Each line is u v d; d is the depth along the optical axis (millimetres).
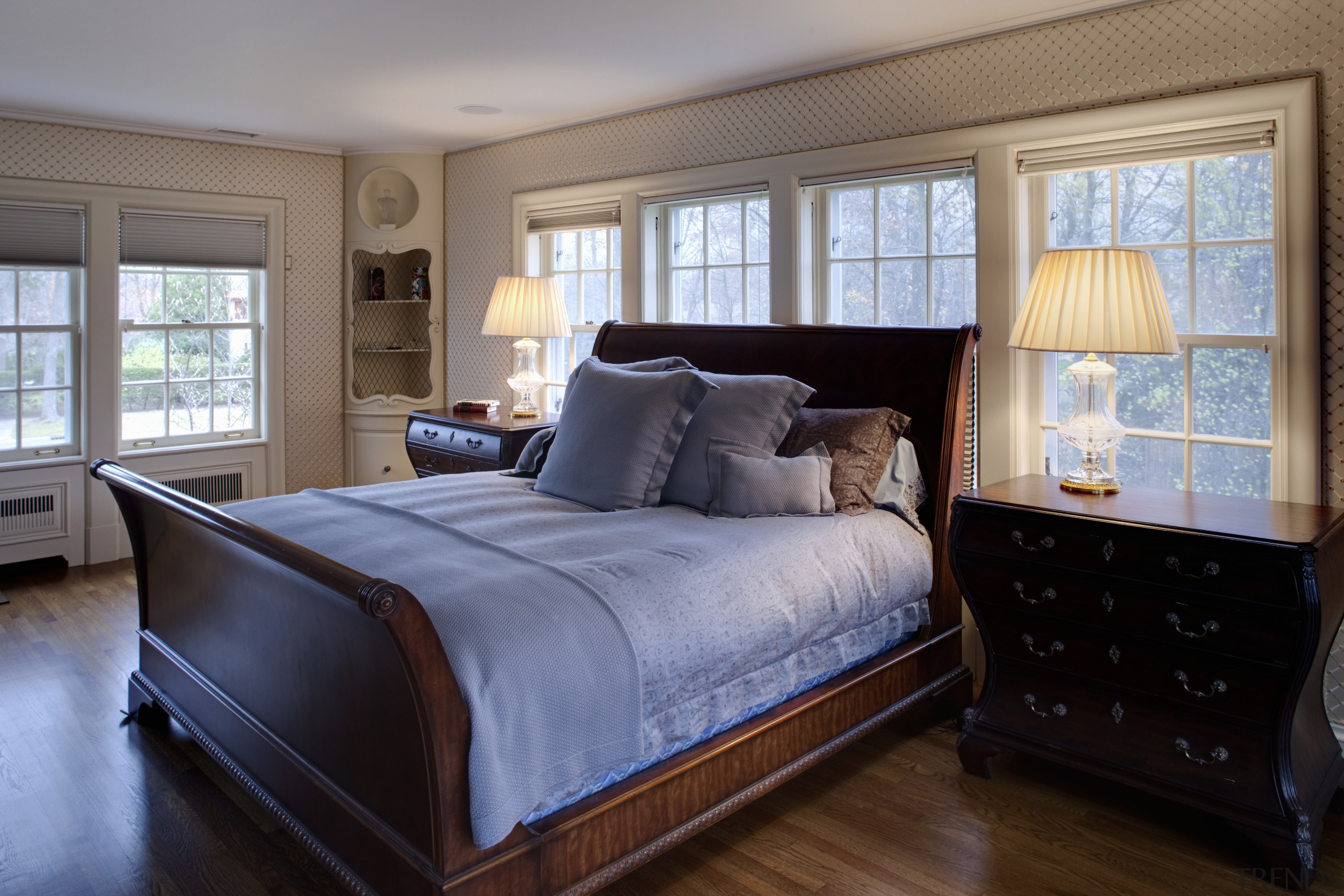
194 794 2658
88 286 5012
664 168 4480
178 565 2873
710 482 2926
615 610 2059
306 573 1799
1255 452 2934
